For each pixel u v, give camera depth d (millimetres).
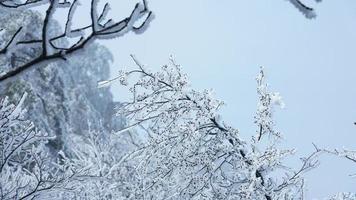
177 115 7914
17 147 6141
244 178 7695
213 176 7664
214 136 7812
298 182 7680
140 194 8438
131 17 1863
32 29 24828
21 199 5680
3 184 6031
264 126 7629
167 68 7898
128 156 8227
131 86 7934
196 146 7730
